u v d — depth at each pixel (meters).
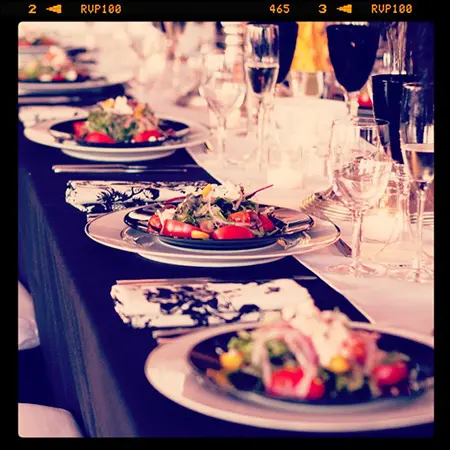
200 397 1.13
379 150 1.74
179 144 2.78
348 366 1.11
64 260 1.81
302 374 1.11
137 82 4.12
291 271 1.73
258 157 2.67
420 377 1.15
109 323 1.45
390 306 1.54
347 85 2.69
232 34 3.39
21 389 2.48
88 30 4.45
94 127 2.83
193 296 1.52
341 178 1.71
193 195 1.86
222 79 2.70
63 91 3.95
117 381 1.23
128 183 2.31
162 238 1.78
